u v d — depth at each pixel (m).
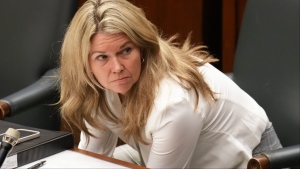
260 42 5.76
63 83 4.70
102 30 4.21
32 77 6.33
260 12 5.74
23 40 6.31
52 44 6.21
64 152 4.33
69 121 5.04
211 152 5.26
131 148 6.10
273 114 5.71
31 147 4.08
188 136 4.73
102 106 4.88
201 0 8.67
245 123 5.27
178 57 4.89
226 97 5.12
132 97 4.62
